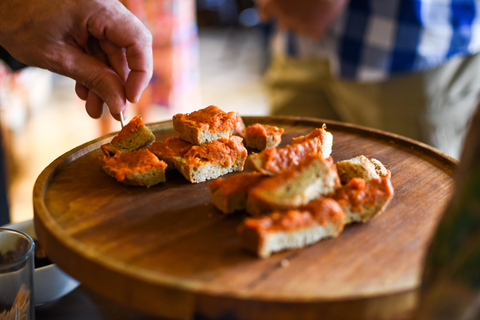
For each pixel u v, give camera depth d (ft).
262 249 1.46
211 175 1.83
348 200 1.59
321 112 3.76
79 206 1.67
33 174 4.45
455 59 3.00
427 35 2.94
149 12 4.20
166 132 2.17
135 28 1.93
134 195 1.73
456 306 1.11
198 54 9.46
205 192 1.76
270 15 3.52
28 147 5.07
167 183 1.81
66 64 1.92
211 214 1.65
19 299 1.59
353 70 3.18
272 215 1.51
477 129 1.16
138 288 1.37
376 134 2.11
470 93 3.09
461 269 1.10
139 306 1.38
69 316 1.73
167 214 1.64
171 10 4.36
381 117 3.20
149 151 1.84
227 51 9.68
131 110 5.11
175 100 4.79
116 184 1.79
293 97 3.79
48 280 1.72
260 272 1.43
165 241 1.53
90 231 1.56
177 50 4.60
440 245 1.17
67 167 1.88
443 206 1.69
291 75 3.73
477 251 1.08
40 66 1.97
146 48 1.97
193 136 1.90
